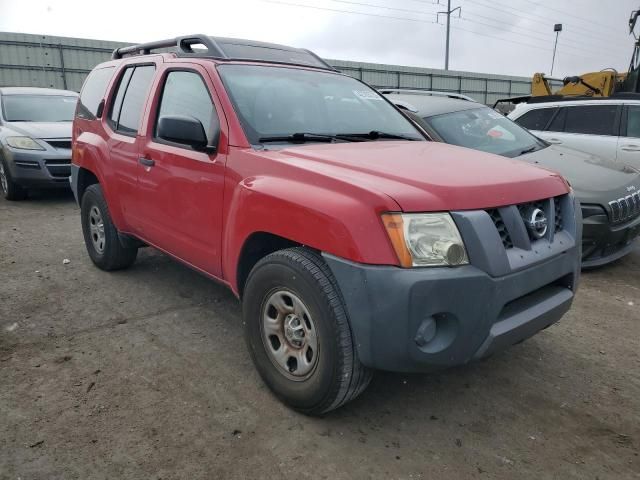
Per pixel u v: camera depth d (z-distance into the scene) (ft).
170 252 12.90
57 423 8.98
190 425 9.01
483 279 7.79
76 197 17.30
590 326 13.57
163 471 7.93
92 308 13.87
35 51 85.97
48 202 28.53
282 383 9.37
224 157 10.38
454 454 8.51
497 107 35.29
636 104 23.88
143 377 10.52
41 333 12.38
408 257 7.53
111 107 15.35
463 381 10.74
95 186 16.14
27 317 13.25
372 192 7.80
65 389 10.02
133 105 14.19
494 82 143.54
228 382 10.39
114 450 8.35
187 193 11.39
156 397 9.83
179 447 8.46
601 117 24.77
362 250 7.63
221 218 10.47
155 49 15.17
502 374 11.05
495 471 8.14
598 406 9.95
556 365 11.49
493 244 7.96
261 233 9.45
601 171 18.08
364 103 13.29
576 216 10.10
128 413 9.31
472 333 7.92
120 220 14.67
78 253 18.78
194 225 11.35
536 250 8.82
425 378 10.78
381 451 8.52
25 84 86.22
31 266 17.22
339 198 8.08
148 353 11.50
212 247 10.93
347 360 8.21
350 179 8.30
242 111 10.71
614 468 8.25
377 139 11.91
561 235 9.73
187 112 11.86
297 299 8.79
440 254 7.66
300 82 12.50
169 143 12.21
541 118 26.89
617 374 11.17
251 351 9.96
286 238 8.82
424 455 8.46
